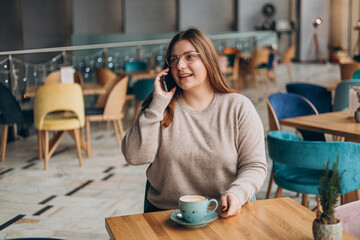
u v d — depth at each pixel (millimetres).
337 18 16891
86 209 3617
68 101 4746
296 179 2795
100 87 6000
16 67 6559
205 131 1830
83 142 5305
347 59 8344
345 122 3248
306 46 16203
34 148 5773
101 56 9266
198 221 1493
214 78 1830
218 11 14883
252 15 15484
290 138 3160
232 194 1600
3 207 3701
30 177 4535
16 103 5105
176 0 14250
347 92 4336
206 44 1823
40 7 11844
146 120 1784
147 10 13820
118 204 3717
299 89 4984
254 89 10609
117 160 5094
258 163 1792
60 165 4949
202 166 1835
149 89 6543
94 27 13039
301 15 15969
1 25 10703
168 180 1878
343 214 1776
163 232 1477
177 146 1833
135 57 9695
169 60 1869
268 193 3438
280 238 1403
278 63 12117
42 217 3465
